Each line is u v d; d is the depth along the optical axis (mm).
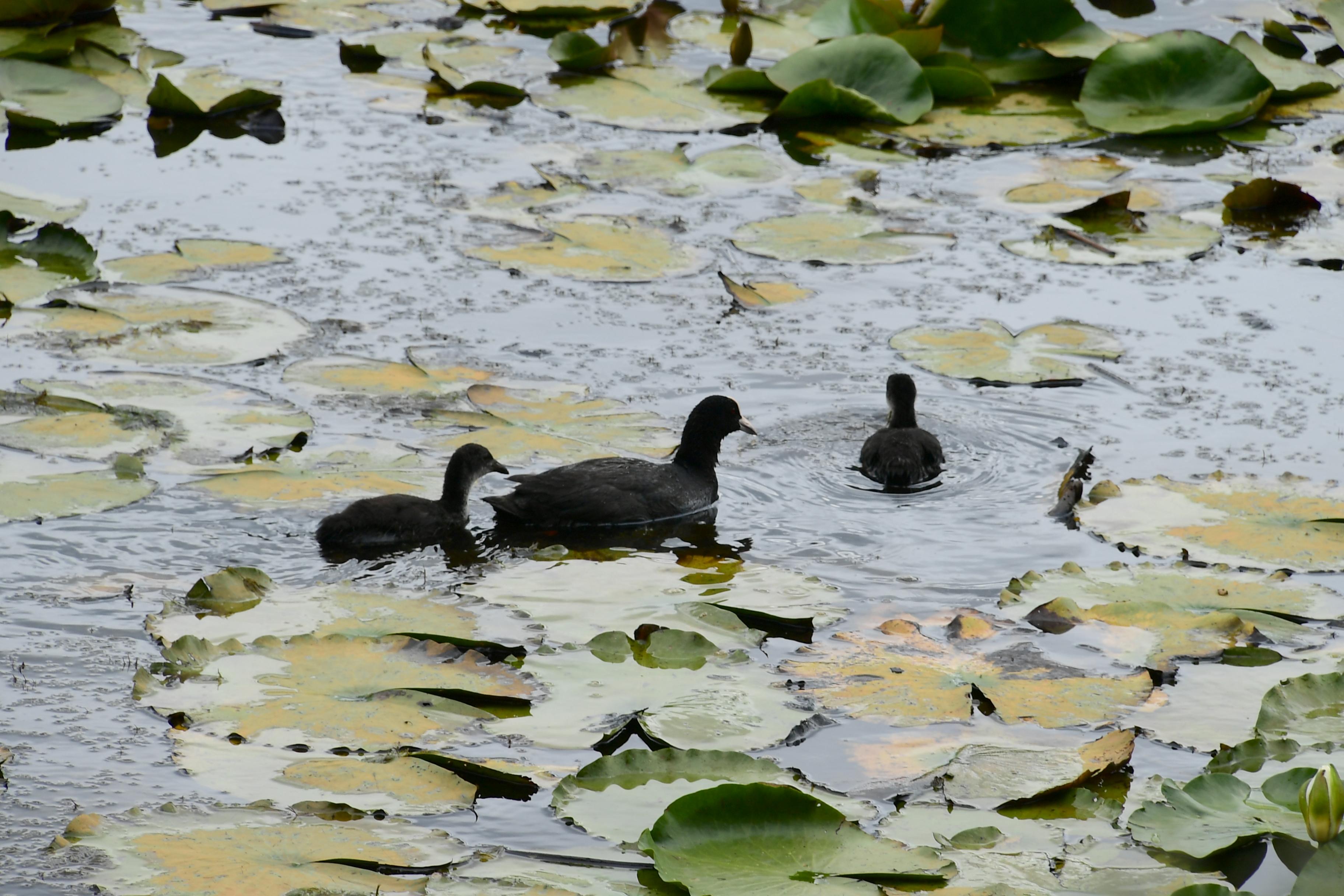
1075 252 19406
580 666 10820
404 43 27125
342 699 10203
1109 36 26078
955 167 22453
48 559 12148
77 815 8969
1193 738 10117
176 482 13445
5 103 22812
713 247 19359
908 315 17562
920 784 9508
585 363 16203
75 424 14336
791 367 16297
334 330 16703
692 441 13945
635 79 25578
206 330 16516
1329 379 16000
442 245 19062
